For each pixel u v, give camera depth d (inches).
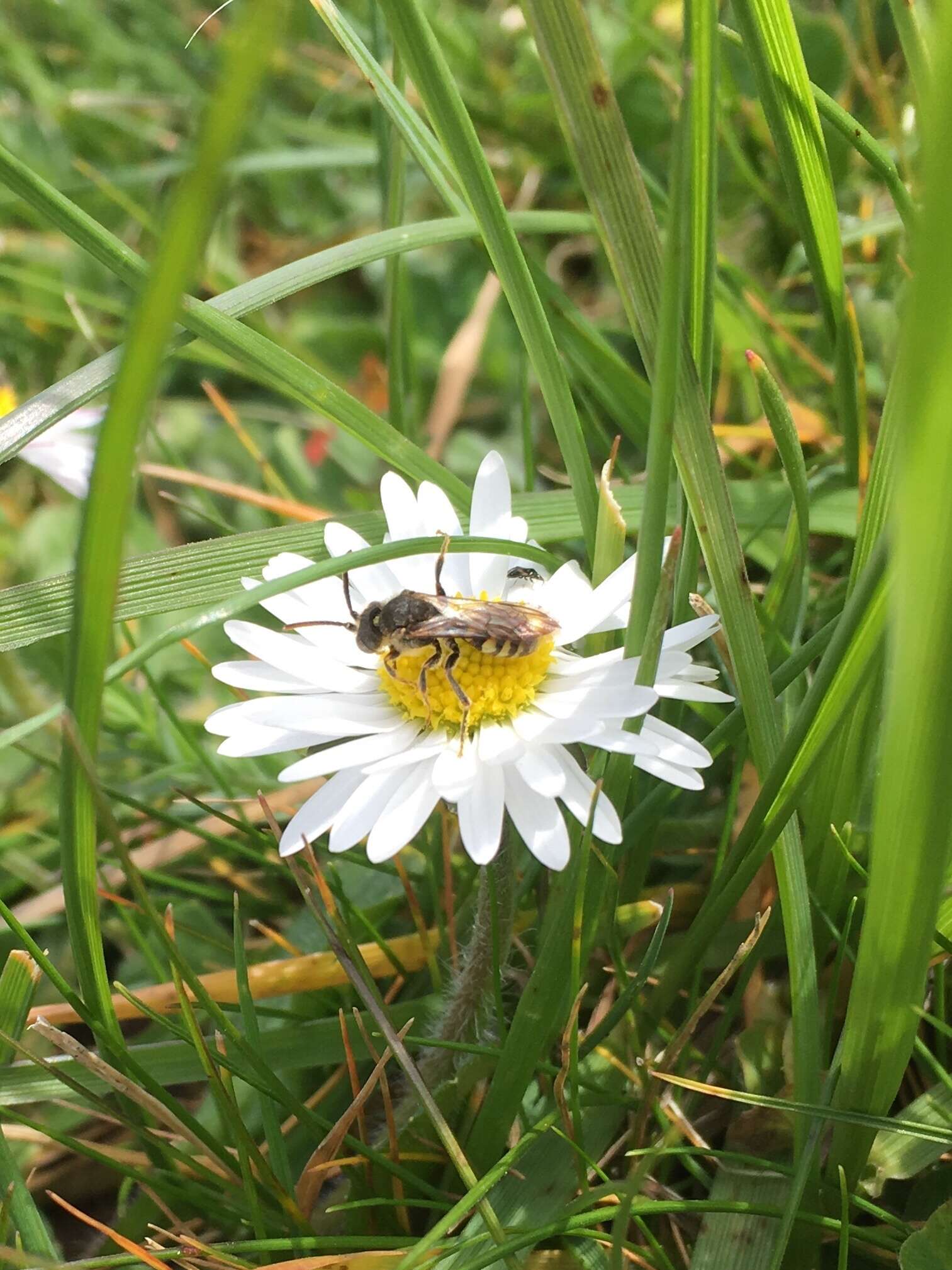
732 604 3.0
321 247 6.6
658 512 2.9
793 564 3.8
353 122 6.9
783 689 3.4
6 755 4.8
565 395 3.4
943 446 2.3
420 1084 3.0
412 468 3.8
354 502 5.2
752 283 4.7
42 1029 3.1
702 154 3.1
